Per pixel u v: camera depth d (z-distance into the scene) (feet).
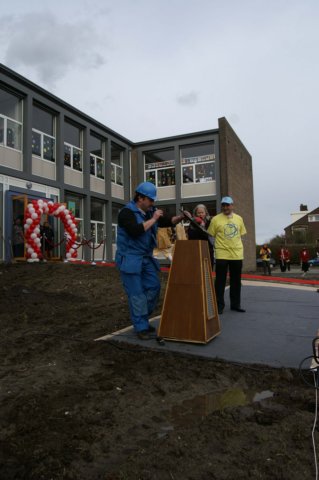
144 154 79.05
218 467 7.48
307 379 11.99
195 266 15.12
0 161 47.70
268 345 14.92
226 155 70.85
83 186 63.46
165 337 15.28
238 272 20.72
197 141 73.26
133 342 15.28
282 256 93.71
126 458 7.83
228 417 9.52
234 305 20.90
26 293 26.89
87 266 37.35
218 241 20.56
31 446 8.23
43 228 48.96
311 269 115.75
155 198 15.16
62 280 31.48
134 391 11.16
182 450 8.04
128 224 14.56
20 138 50.93
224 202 20.44
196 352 14.06
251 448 8.15
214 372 12.52
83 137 64.18
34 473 7.30
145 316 15.66
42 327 19.12
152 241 15.71
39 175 53.98
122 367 12.98
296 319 18.92
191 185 74.54
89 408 10.02
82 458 7.83
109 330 17.72
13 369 13.21
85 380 11.98
